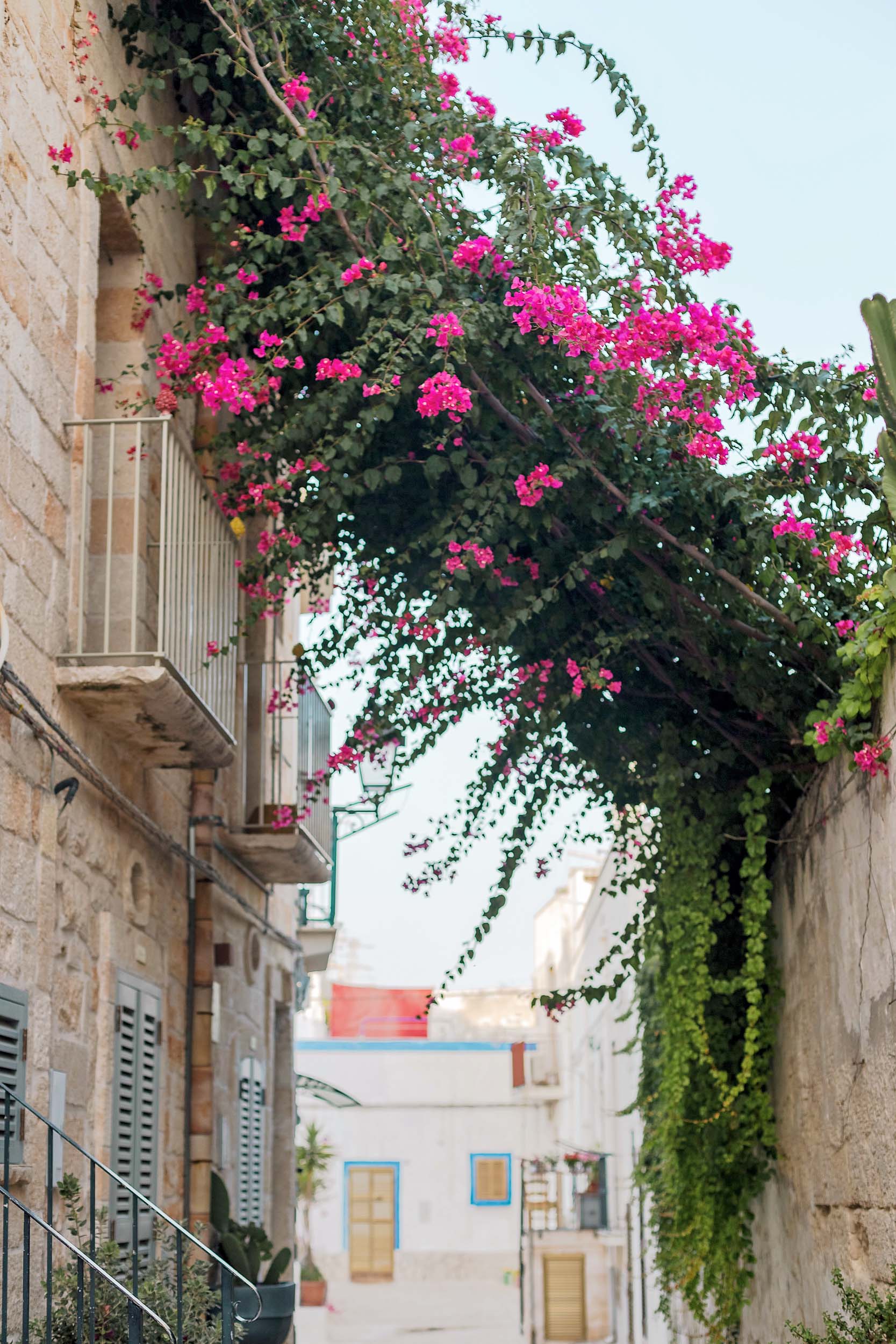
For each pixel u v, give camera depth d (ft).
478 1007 151.02
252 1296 26.40
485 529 20.62
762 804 22.75
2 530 18.26
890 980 17.63
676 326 19.15
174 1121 26.71
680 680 23.38
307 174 20.81
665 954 25.52
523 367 20.59
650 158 20.84
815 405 19.58
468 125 21.06
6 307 18.69
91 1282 15.70
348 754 23.91
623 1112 34.50
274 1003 38.75
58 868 19.71
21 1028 18.07
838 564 20.01
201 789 28.86
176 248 27.73
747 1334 28.55
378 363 21.53
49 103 20.75
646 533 20.99
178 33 24.72
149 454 24.72
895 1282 17.37
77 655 20.27
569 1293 82.38
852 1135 19.69
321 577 24.31
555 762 24.66
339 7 23.03
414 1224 129.08
